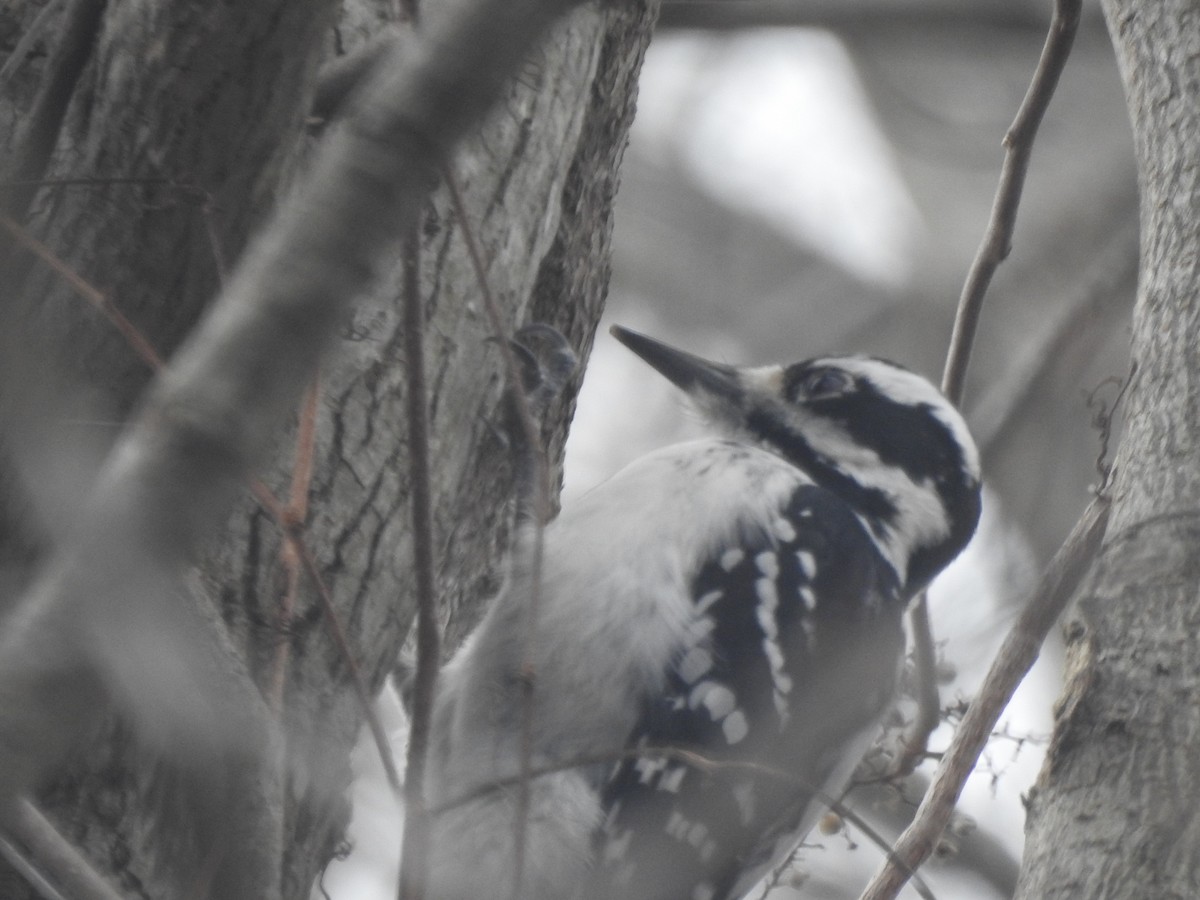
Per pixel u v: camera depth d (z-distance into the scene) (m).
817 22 17.47
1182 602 6.08
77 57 5.85
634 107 9.66
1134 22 7.36
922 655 8.60
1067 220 19.58
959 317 9.52
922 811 6.96
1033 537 14.76
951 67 20.69
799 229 20.84
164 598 3.82
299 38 5.62
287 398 3.77
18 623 3.72
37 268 5.78
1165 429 6.41
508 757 8.36
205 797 5.32
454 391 7.76
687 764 8.49
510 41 3.74
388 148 3.75
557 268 9.01
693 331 20.56
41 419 5.04
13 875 5.77
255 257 3.81
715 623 8.73
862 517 10.07
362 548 7.22
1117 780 5.91
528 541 8.75
